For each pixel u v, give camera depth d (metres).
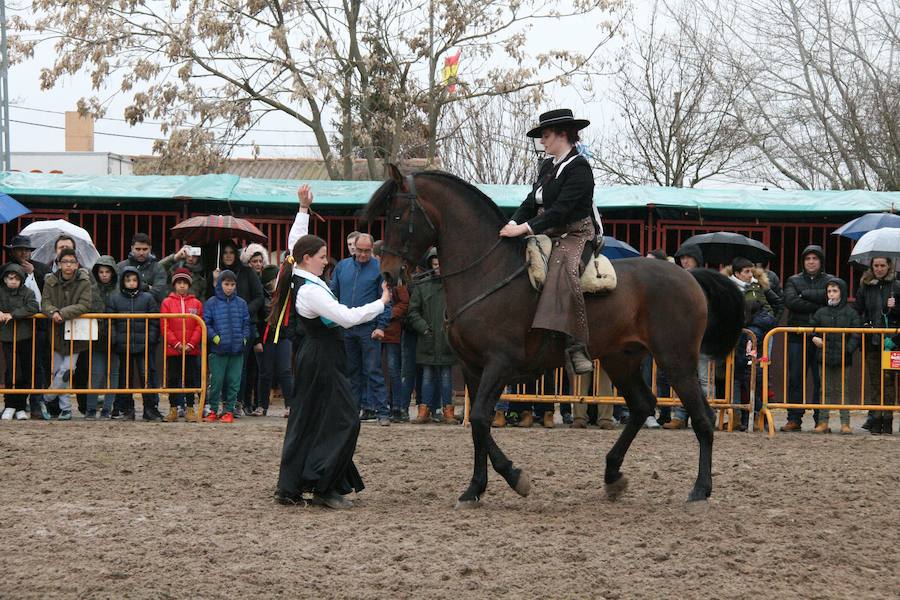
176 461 9.71
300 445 7.80
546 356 7.93
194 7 24.97
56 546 6.40
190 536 6.71
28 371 13.10
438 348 13.33
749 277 13.57
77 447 10.46
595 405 13.92
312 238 7.88
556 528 7.09
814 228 17.02
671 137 32.62
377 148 27.39
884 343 12.98
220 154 25.83
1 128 23.94
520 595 5.54
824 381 13.26
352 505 7.83
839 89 28.22
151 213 16.66
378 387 13.05
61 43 24.80
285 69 25.11
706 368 13.33
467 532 6.93
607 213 17.00
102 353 13.15
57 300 13.02
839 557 6.41
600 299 7.93
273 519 7.30
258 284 13.78
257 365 14.34
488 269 7.87
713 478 9.27
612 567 6.09
